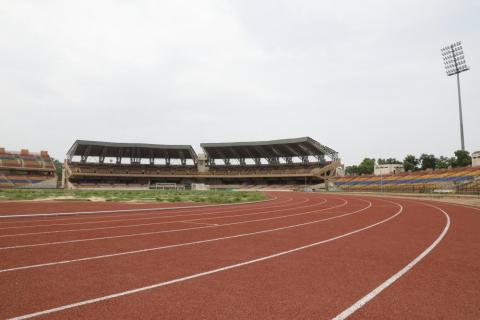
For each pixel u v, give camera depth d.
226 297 4.28
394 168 84.44
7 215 13.80
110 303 4.05
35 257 6.53
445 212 17.55
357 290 4.57
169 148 78.69
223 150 84.25
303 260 6.38
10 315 3.66
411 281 4.98
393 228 11.11
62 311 3.79
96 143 73.56
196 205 22.48
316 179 79.19
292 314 3.73
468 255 6.80
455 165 76.56
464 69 65.19
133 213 16.92
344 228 11.14
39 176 75.12
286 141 74.12
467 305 4.01
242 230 10.63
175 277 5.19
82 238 8.91
